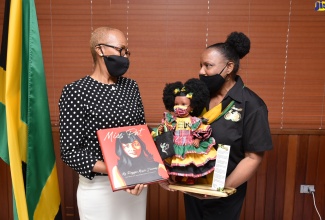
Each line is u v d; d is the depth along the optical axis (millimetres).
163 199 2258
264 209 2238
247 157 1286
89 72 2123
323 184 2201
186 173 1188
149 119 2158
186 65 2109
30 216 1357
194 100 1189
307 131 2131
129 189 1132
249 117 1244
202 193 1160
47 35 2088
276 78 2105
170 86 1232
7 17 1269
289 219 2248
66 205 2246
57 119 2166
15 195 1245
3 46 1290
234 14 2043
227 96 1278
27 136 1324
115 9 2059
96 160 1187
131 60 2113
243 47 1271
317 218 2248
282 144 2154
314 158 2170
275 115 2143
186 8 2045
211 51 1255
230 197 1395
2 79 1292
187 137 1190
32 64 1278
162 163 1182
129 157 1155
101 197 1287
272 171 2188
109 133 1174
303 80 2105
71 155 1183
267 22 2047
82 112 1195
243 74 2104
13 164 1234
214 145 1225
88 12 2062
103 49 1233
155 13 2057
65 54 2107
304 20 2039
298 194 2217
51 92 2143
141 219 1419
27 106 1317
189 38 2078
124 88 1339
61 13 2064
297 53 2076
